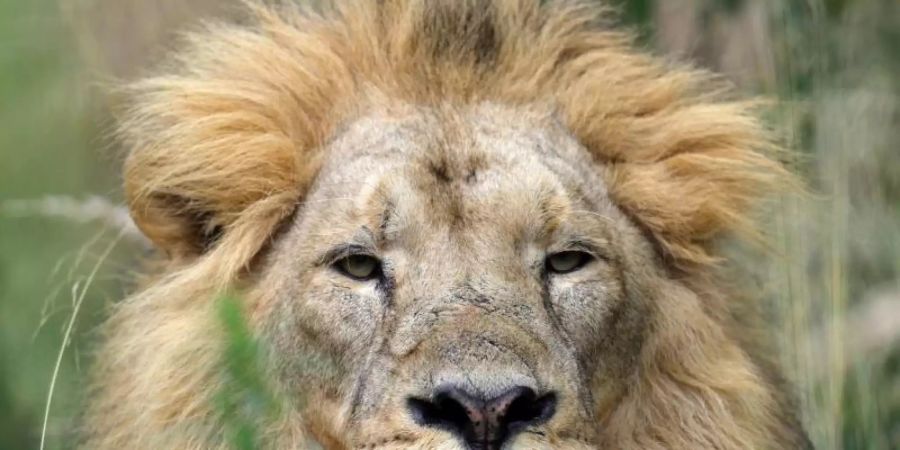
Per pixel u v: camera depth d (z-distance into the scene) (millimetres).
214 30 11266
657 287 10586
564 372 9367
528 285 9633
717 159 10938
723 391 10727
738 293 11477
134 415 10320
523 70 10773
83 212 13070
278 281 10117
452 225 9719
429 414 9133
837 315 13070
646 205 10633
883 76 14234
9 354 13867
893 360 14078
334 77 10641
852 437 13367
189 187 10547
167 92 10844
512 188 9844
